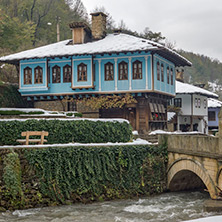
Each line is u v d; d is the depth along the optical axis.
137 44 27.36
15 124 18.84
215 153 15.57
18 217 15.05
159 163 19.92
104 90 27.94
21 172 16.62
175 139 19.23
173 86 32.44
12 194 16.11
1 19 42.28
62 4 63.88
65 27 59.25
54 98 29.66
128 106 28.06
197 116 42.59
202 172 16.56
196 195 19.41
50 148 17.34
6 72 36.94
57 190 17.14
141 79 27.03
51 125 19.64
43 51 29.80
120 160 18.89
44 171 17.00
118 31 32.41
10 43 43.25
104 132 21.38
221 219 7.59
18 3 56.03
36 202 16.64
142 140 24.48
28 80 29.67
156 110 29.03
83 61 28.12
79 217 15.09
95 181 18.06
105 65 28.00
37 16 56.78
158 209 16.30
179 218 14.76
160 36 54.16
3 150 16.44
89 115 29.00
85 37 31.02
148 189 19.45
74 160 17.75
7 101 29.62
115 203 17.64
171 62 31.98
